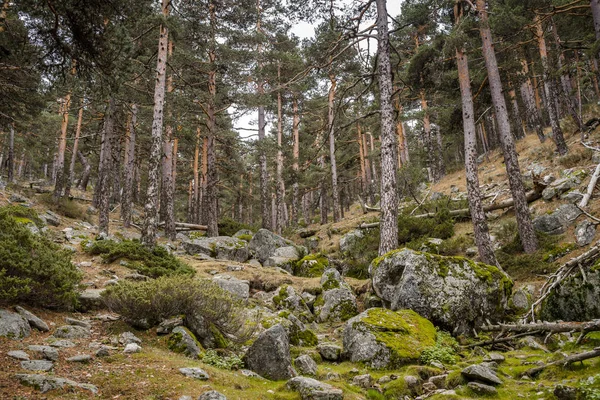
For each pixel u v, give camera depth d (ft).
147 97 69.77
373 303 36.88
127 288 23.73
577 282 29.14
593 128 70.74
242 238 73.87
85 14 19.67
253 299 38.93
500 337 28.27
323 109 96.78
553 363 21.43
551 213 48.65
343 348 26.30
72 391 14.14
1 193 65.05
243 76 75.72
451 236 56.95
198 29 69.15
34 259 23.08
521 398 17.81
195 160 112.57
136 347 19.86
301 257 62.28
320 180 105.91
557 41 69.26
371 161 124.47
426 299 31.07
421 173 74.79
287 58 80.28
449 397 18.02
